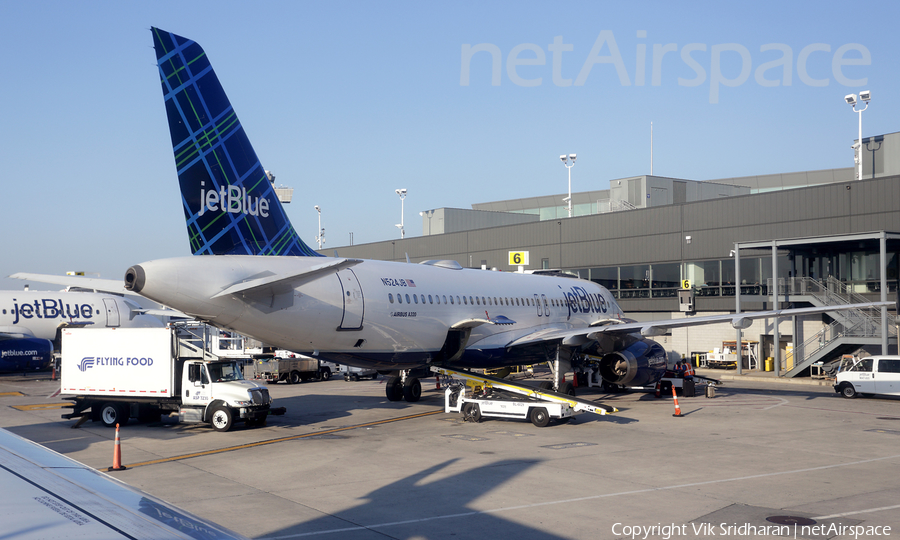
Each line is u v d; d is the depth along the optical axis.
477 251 61.47
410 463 16.67
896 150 48.34
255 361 39.31
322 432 21.59
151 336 22.23
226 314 19.34
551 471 15.73
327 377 42.50
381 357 24.30
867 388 30.80
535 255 57.38
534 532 11.22
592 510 12.48
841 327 39.91
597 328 26.73
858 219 40.78
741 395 32.75
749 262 45.78
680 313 49.09
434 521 11.82
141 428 22.39
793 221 43.47
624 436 20.69
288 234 22.59
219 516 12.05
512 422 23.83
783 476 15.23
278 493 13.73
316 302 21.28
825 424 23.19
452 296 26.66
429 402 29.81
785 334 44.31
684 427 22.48
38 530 3.96
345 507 12.70
